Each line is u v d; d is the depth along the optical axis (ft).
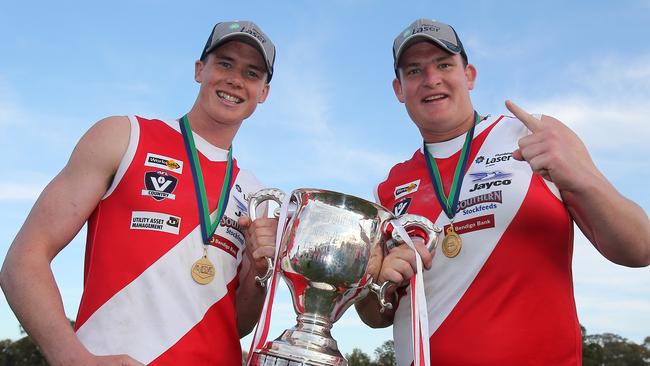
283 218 9.30
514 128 10.37
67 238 8.86
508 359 8.89
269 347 8.83
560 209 9.61
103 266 9.07
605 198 8.07
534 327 9.03
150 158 9.68
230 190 10.32
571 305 9.42
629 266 9.02
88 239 9.59
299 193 9.83
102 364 7.70
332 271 9.15
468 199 9.98
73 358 7.79
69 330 8.07
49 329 7.97
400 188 11.08
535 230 9.46
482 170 10.10
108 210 9.36
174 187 9.63
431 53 10.44
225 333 9.54
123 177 9.43
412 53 10.53
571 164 8.13
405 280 9.43
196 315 9.18
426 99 10.54
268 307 9.05
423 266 9.52
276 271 9.25
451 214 9.99
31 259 8.36
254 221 9.65
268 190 9.79
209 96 10.27
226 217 10.04
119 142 9.56
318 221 9.45
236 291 10.78
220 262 9.71
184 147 10.14
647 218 8.71
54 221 8.76
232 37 10.18
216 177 10.22
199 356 9.02
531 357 8.89
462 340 9.23
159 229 9.29
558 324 9.11
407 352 10.03
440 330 9.53
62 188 9.05
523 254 9.36
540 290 9.21
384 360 202.69
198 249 9.50
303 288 9.33
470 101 10.94
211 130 10.48
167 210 9.43
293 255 9.29
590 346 224.53
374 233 9.53
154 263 9.10
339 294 9.32
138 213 9.30
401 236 9.20
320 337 9.04
